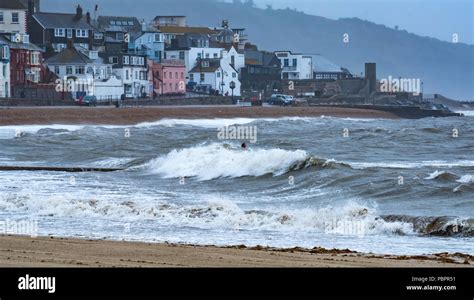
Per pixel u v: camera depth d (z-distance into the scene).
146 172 121.12
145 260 46.72
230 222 73.31
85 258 47.00
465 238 66.25
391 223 70.25
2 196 85.75
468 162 133.12
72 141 180.38
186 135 196.50
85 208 79.69
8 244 52.97
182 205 80.81
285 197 93.12
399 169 111.19
